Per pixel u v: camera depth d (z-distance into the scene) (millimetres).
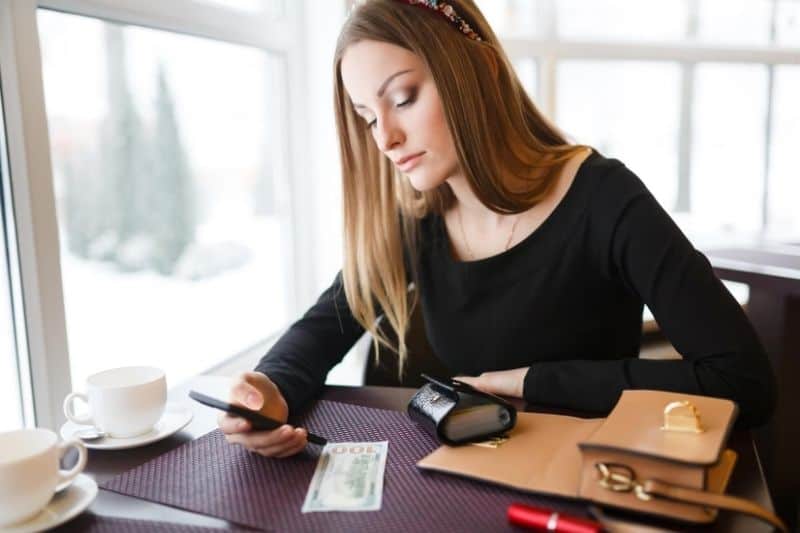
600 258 1000
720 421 640
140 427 814
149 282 1561
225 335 1870
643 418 654
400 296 1152
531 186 1037
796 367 1503
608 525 569
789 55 2527
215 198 1809
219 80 1773
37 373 1109
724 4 2480
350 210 1128
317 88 1995
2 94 1024
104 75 1364
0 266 1068
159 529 613
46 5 1127
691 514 564
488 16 2326
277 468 729
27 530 599
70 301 1302
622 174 1008
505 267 1053
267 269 2064
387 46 917
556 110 2422
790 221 2668
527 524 581
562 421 801
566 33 2400
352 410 897
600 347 1076
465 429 750
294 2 1934
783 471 1539
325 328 1124
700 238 2518
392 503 639
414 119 943
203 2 1515
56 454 634
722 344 848
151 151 1548
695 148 2561
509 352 1079
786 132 2623
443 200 1135
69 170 1284
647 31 2451
